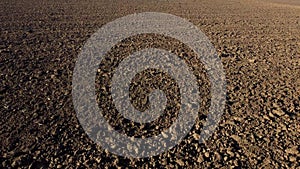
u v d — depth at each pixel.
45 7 18.27
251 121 6.57
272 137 6.05
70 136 6.06
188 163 5.45
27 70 8.71
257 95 7.66
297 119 6.64
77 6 19.30
